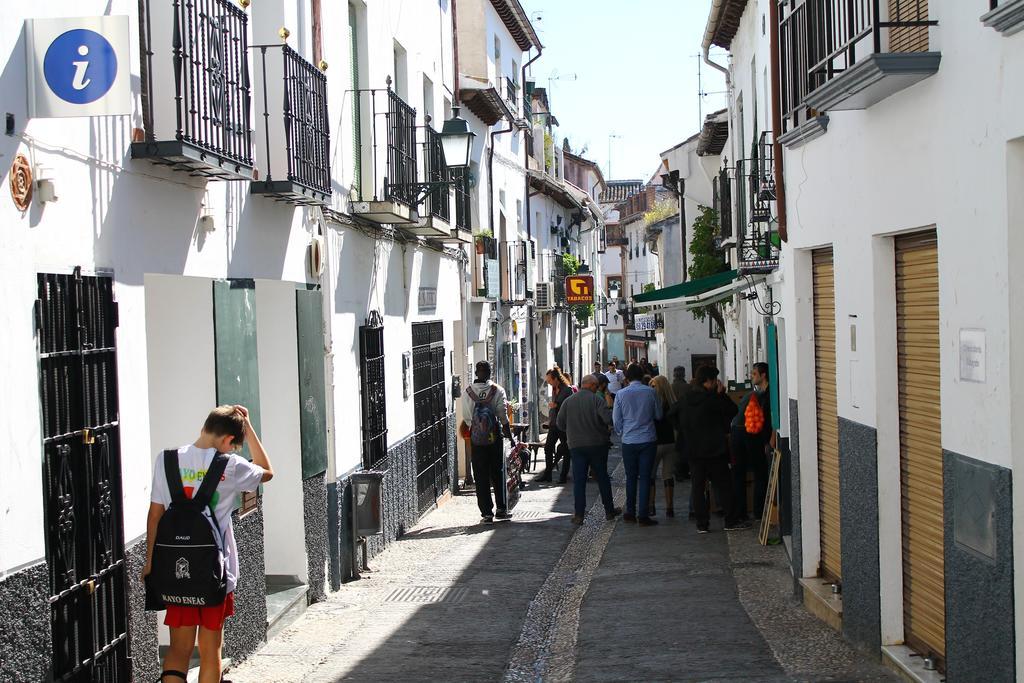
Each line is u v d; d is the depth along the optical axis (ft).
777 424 39.55
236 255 27.68
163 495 19.81
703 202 94.22
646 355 175.63
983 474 17.12
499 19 83.10
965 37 17.62
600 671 24.31
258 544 27.96
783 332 36.42
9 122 16.81
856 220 24.20
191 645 19.99
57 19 17.60
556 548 42.93
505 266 81.66
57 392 18.19
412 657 27.04
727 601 31.04
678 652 25.53
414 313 50.44
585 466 48.01
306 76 31.09
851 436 25.05
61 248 18.49
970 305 17.62
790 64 30.17
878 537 23.17
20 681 16.40
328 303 36.01
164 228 23.07
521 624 31.07
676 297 52.16
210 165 22.75
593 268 164.66
